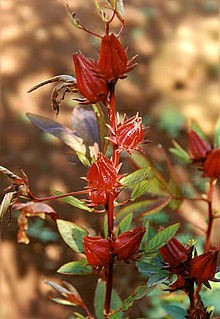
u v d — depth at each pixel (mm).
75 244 1106
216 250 1062
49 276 2826
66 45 4238
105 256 1049
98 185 1034
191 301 1093
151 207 1311
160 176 1215
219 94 4016
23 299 2744
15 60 4074
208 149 1218
